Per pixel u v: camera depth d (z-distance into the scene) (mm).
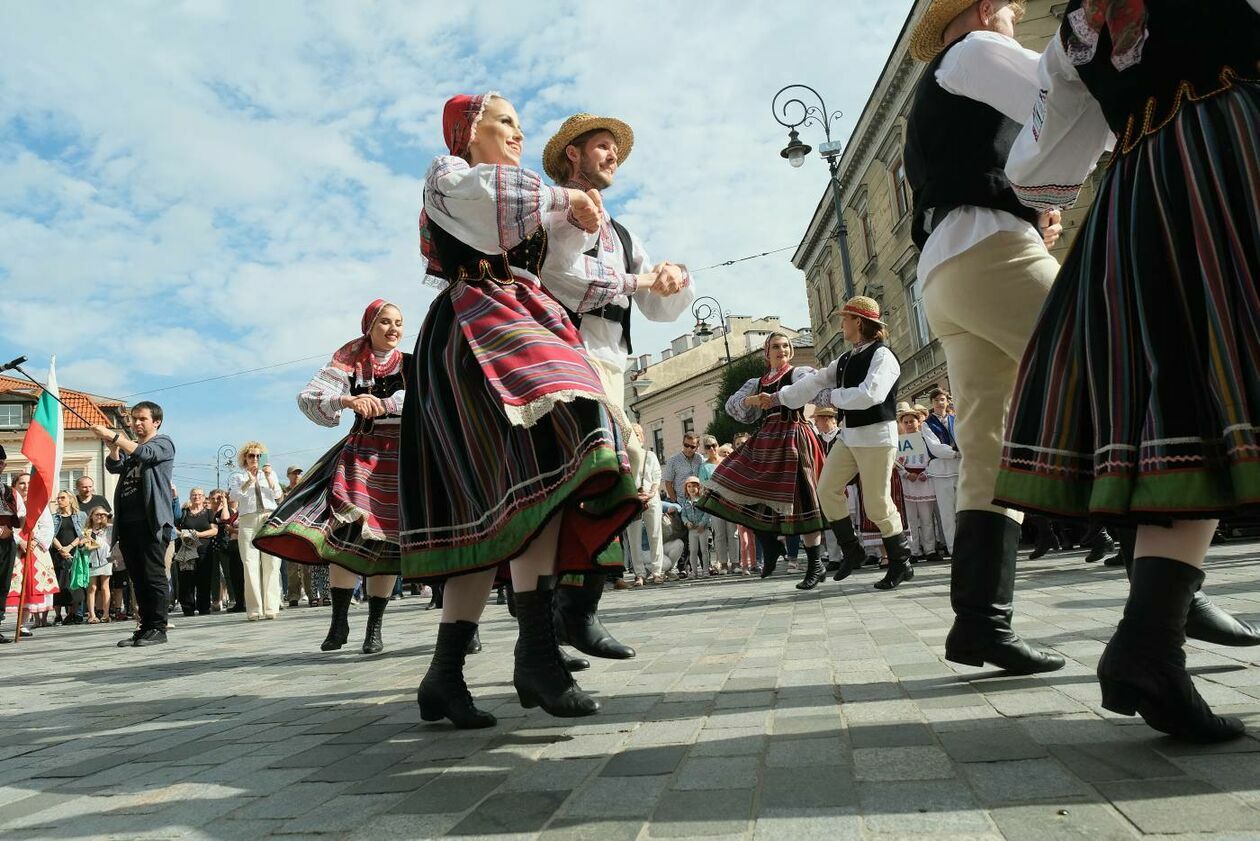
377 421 4285
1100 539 6184
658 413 47938
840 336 27562
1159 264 1514
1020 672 2312
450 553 2223
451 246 2348
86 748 2453
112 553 13188
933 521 9172
